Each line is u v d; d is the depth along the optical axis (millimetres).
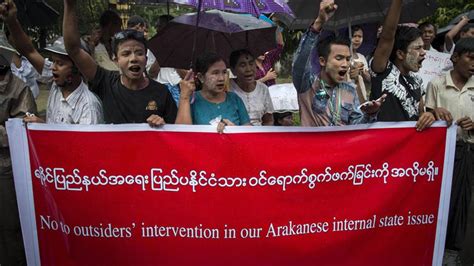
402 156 4074
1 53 4445
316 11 4840
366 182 4059
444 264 4703
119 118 4160
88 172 3959
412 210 4148
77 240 4051
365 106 4043
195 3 4621
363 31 6168
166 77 6332
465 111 4719
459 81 4801
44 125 3945
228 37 5391
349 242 4094
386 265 4168
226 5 4574
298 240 4035
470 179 4488
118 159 3934
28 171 4016
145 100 4180
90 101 4391
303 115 4391
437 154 4117
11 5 4492
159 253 4016
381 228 4125
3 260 4410
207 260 4016
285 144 3945
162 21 6332
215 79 4242
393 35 4309
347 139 4008
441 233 4223
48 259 4098
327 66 4164
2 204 4320
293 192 3988
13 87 4430
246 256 4020
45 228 4070
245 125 4324
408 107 4551
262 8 4625
